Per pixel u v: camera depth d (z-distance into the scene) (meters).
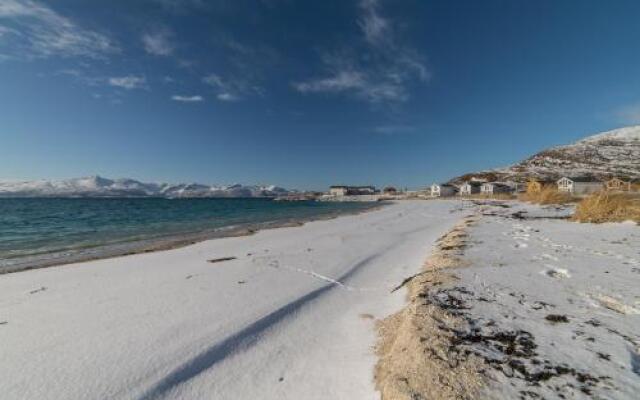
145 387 4.33
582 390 3.41
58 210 59.88
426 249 13.84
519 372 3.76
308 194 191.38
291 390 4.32
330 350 5.32
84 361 4.92
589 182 73.25
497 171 153.12
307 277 9.51
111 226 28.86
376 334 5.82
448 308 5.56
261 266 10.90
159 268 10.99
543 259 8.97
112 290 8.45
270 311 6.77
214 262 11.72
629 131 181.25
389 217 33.72
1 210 58.84
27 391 4.24
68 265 11.87
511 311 5.42
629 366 3.80
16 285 9.19
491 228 16.33
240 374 4.66
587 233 13.39
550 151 172.88
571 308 5.52
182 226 28.22
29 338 5.68
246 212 52.34
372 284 8.90
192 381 4.48
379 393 4.10
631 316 5.19
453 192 118.44
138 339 5.59
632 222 15.32
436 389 3.58
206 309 6.93
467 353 4.16
